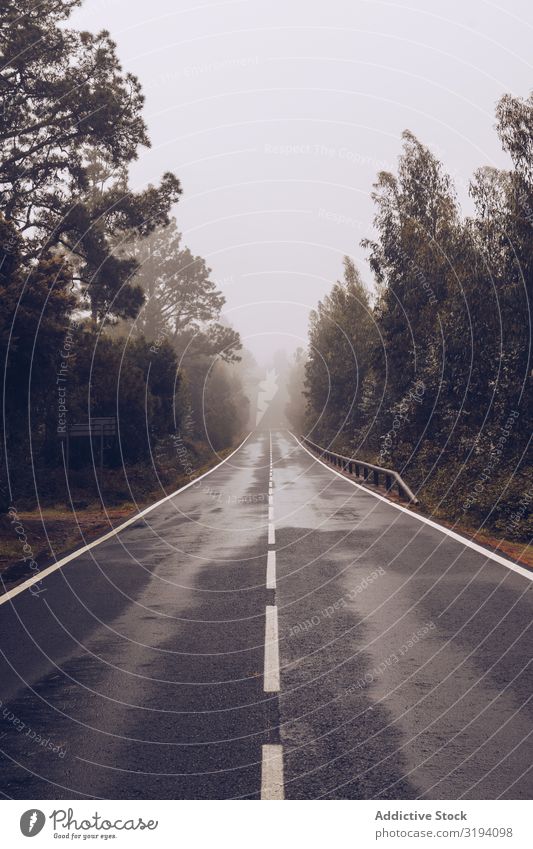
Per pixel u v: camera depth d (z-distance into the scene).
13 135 27.36
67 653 7.01
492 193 21.58
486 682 5.87
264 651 6.94
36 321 17.67
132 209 29.92
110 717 5.30
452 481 20.02
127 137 29.48
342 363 52.44
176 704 5.55
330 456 48.66
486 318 22.00
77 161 29.30
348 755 4.58
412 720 5.12
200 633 7.67
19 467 22.75
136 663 6.64
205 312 68.19
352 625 7.81
